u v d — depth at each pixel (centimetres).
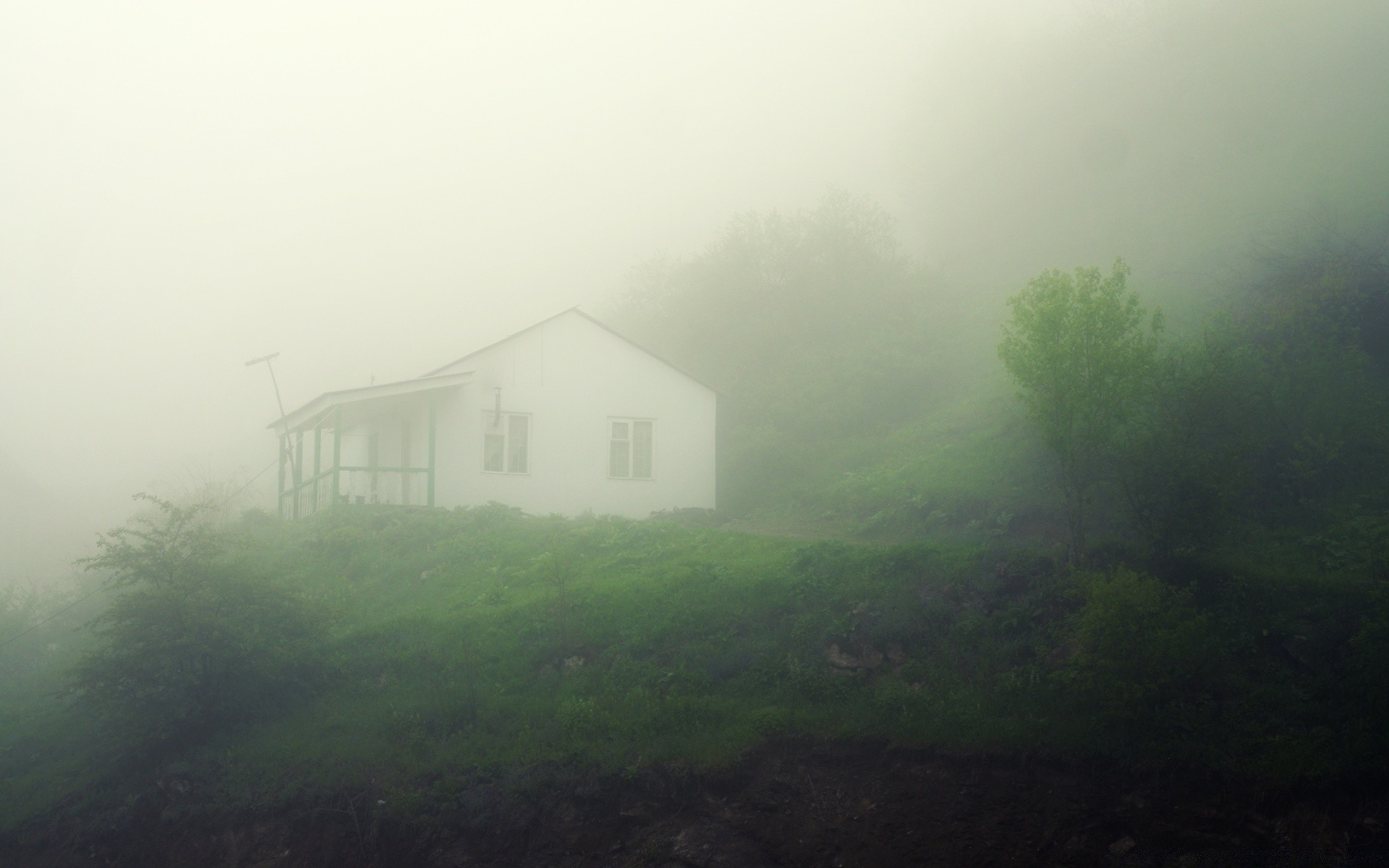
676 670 1243
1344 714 908
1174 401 1283
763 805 1005
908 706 1098
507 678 1295
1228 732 926
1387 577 1041
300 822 1108
